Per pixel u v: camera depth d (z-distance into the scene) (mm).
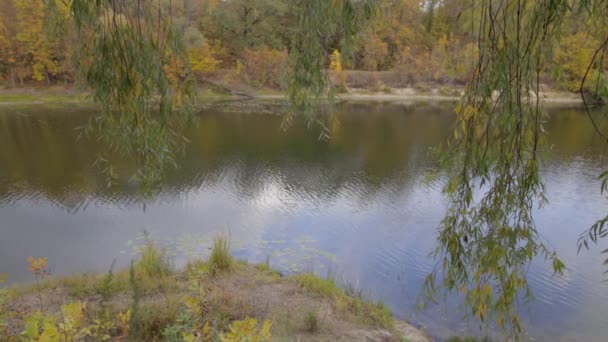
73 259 6164
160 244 6703
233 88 32625
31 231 7168
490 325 4359
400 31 30203
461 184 1985
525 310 4840
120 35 1988
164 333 2592
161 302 3877
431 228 7566
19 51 26391
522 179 1866
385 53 32688
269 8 31156
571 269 5910
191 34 25266
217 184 10344
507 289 1977
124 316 3178
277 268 5926
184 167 11984
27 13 25172
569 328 4543
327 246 6777
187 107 2273
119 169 10945
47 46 24922
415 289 5336
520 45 1753
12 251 6379
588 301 5070
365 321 4223
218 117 22781
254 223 7801
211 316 3471
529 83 1813
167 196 9258
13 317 3494
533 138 1845
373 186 10312
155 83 2074
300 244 6859
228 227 7555
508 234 1917
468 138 1915
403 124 20922
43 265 3645
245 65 33469
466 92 1902
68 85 28172
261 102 29734
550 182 10195
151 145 2146
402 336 4066
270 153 14156
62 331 2414
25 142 14867
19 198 8859
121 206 8477
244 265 5496
